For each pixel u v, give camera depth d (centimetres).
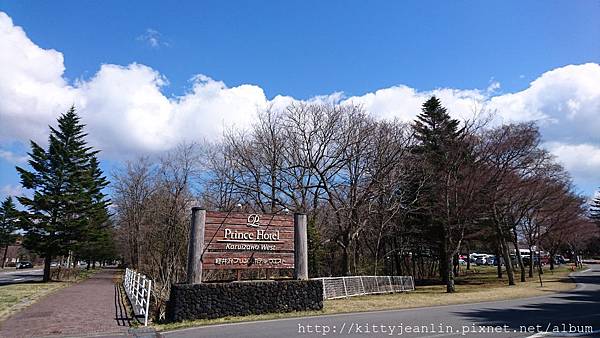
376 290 2623
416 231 3591
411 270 4528
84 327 1210
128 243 5128
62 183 3706
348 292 2338
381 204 3234
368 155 3080
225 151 3325
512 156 3012
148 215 3869
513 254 6644
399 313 1498
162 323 1302
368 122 3203
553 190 3559
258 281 1527
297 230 1667
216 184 3331
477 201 2938
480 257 8069
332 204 2953
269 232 1608
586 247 9000
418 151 3400
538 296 2258
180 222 3131
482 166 2945
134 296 1836
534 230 4469
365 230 3275
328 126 3183
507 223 3688
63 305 1772
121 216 5559
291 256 1639
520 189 3256
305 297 1593
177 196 3416
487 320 1277
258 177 3222
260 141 3256
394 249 3734
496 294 2380
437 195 3114
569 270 5531
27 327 1207
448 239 2884
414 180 3256
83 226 3703
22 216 3509
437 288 3183
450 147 2989
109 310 1606
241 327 1208
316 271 3034
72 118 3825
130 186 4791
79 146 3828
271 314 1477
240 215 1562
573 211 4444
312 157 3191
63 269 4391
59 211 3650
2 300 1944
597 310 1566
